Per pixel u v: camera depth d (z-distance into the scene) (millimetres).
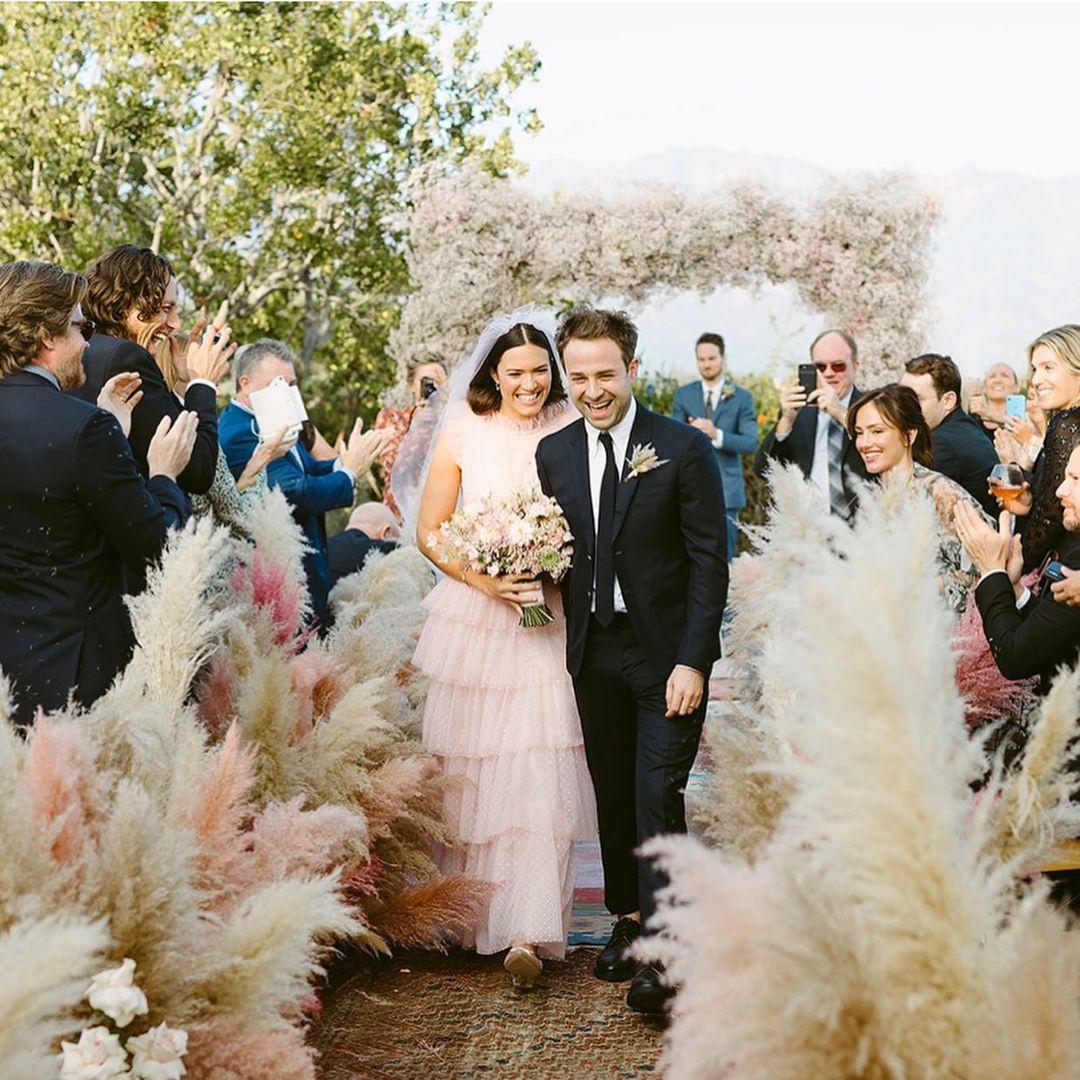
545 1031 3471
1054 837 2279
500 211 13656
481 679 3984
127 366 3725
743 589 3312
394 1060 3268
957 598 3826
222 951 2412
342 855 3572
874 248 13625
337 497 5199
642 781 3602
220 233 17969
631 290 14086
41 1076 1988
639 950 2004
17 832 2305
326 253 18531
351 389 19891
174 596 3023
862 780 1877
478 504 3922
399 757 4051
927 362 6094
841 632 1915
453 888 3783
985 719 3312
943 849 1861
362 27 18359
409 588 5113
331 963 3941
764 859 2527
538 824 3861
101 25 17203
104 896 2348
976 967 1841
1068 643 3148
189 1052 2357
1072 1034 1795
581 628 3732
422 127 18297
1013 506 4414
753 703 3312
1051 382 4270
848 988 1820
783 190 13680
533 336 4059
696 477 3602
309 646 4219
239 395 5309
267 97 17516
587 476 3752
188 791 2742
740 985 1866
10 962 1939
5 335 3230
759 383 15656
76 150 16953
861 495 2314
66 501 3184
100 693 3205
